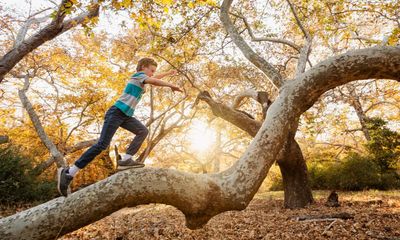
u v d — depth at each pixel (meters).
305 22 10.89
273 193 16.81
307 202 10.44
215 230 7.31
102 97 17.11
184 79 14.74
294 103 4.38
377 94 14.98
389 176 16.41
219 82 16.22
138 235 7.04
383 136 17.53
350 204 10.65
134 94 3.61
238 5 11.24
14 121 18.95
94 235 7.19
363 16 11.44
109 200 3.25
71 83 17.27
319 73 4.49
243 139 20.27
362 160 16.91
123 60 16.72
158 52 10.71
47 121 17.86
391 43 8.33
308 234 6.56
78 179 18.92
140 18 7.57
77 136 19.02
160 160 22.42
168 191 3.37
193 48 12.04
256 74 14.73
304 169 10.54
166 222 8.37
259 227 7.48
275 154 3.99
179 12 9.79
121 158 3.54
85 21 7.64
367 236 6.09
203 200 3.50
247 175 3.71
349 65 4.43
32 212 3.21
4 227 3.09
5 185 10.82
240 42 8.82
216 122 19.39
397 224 7.00
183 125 18.14
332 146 23.14
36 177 13.01
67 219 3.18
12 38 13.92
